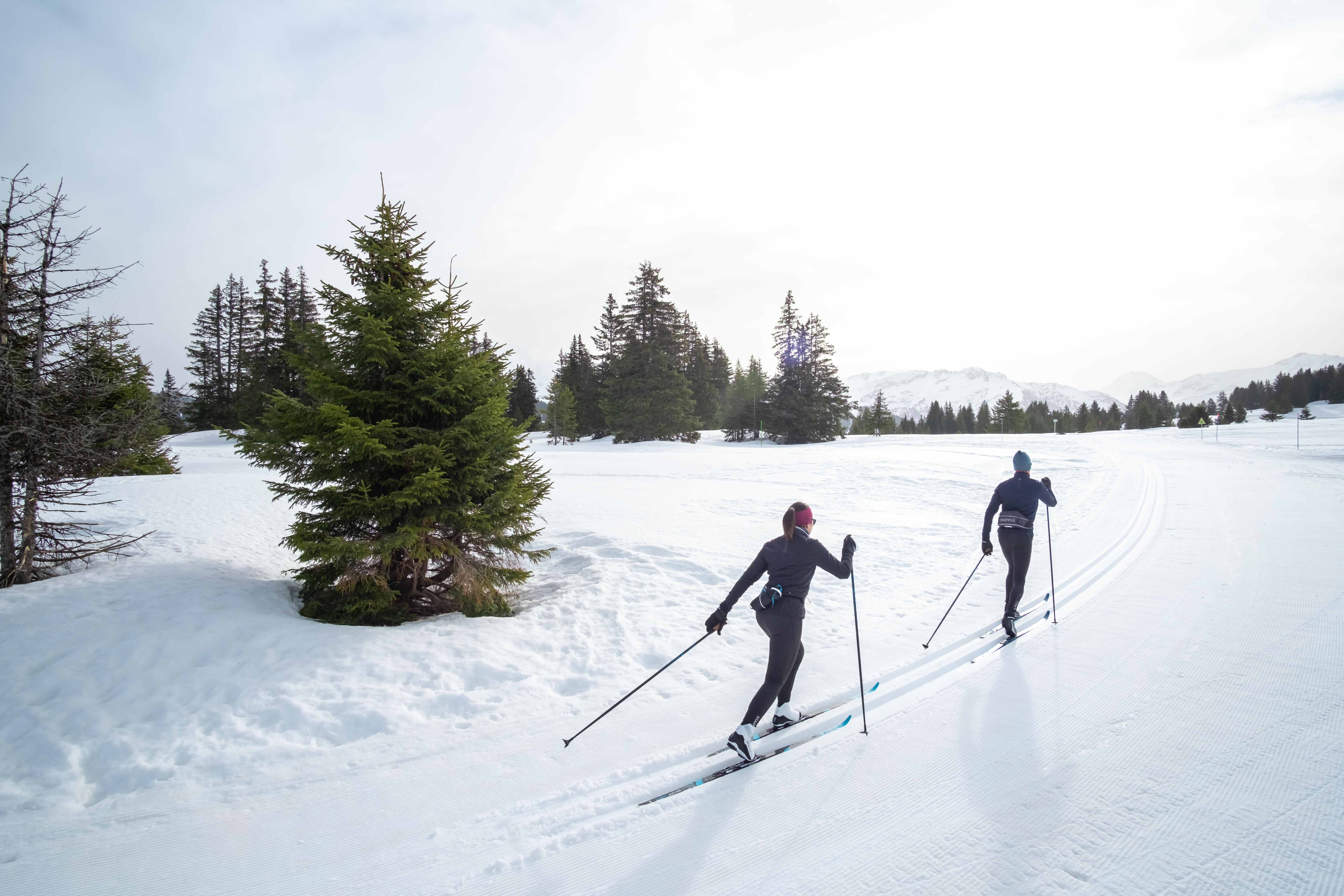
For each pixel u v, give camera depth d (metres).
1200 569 7.84
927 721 4.13
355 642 5.58
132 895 2.77
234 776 3.73
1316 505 12.95
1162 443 36.25
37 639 5.22
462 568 6.71
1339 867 2.64
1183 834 2.90
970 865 2.76
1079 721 4.05
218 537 9.96
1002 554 9.38
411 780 3.65
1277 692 4.35
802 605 4.04
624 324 51.88
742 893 2.64
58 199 6.73
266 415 6.27
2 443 6.27
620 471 24.16
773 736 4.03
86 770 3.83
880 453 30.83
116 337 7.57
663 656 5.59
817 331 52.28
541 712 4.50
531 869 2.85
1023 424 77.00
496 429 6.73
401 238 7.03
